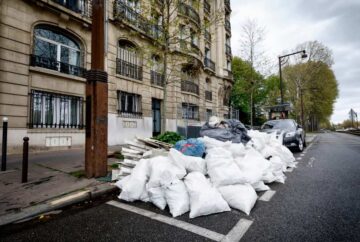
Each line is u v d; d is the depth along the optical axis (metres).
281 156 5.70
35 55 8.62
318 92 44.44
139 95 13.12
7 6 7.82
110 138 11.07
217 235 2.43
